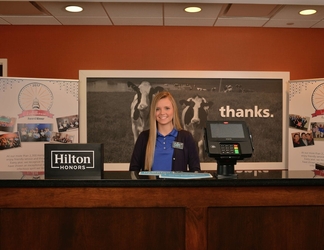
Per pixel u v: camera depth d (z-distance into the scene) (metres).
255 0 3.43
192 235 1.88
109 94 4.68
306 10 3.97
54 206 1.85
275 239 1.90
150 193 1.87
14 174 2.05
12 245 1.85
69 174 1.91
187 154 3.16
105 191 1.86
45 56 4.65
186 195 1.87
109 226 1.87
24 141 4.12
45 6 3.84
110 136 4.71
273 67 4.78
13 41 4.63
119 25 4.68
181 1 3.44
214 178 1.88
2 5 3.79
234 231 1.89
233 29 4.75
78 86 4.36
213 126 2.03
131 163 3.18
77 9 3.95
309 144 4.38
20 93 4.12
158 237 1.88
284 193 1.90
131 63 4.70
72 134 4.32
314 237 1.91
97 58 4.68
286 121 4.78
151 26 4.70
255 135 4.77
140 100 4.70
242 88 4.75
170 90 4.71
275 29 4.77
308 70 4.80
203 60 4.73
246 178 1.88
